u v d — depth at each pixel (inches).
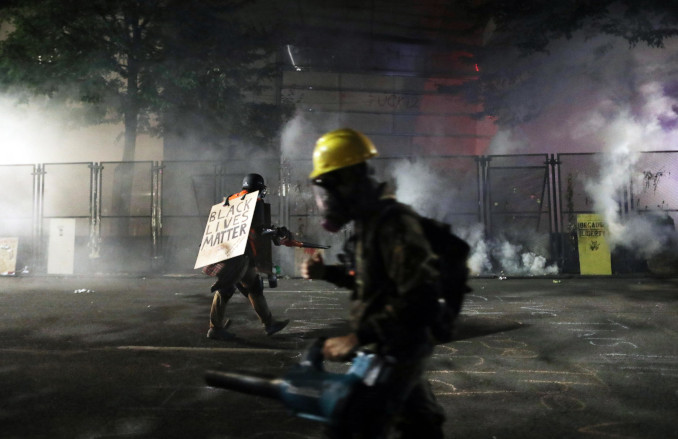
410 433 75.0
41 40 498.9
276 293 352.8
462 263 68.8
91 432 116.8
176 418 125.3
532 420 122.6
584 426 118.6
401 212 64.9
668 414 125.3
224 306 206.1
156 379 156.9
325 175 68.6
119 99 565.6
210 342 206.4
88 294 354.3
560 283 397.7
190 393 143.8
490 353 186.1
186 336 217.3
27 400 138.3
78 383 152.9
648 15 609.6
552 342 202.4
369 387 62.2
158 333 223.3
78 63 498.0
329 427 63.4
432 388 147.4
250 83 637.3
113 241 553.9
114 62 534.9
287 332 225.3
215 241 206.5
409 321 60.4
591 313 265.0
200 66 550.9
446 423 121.2
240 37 583.8
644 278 420.2
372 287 66.2
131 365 172.6
